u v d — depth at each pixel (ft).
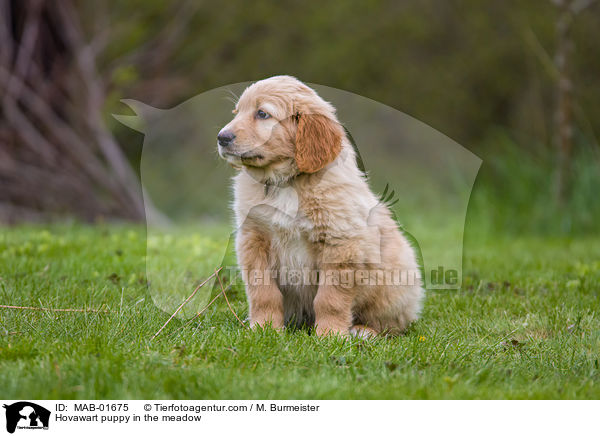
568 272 28.48
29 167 49.62
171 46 64.54
